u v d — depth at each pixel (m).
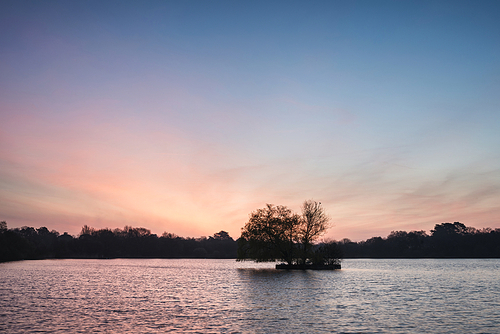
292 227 108.56
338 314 38.50
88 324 32.94
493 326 33.25
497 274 109.50
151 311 40.03
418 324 33.84
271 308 42.06
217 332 30.34
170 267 151.00
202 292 57.94
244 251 109.19
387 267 153.75
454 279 89.12
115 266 156.38
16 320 34.41
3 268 124.31
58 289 61.19
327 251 120.38
